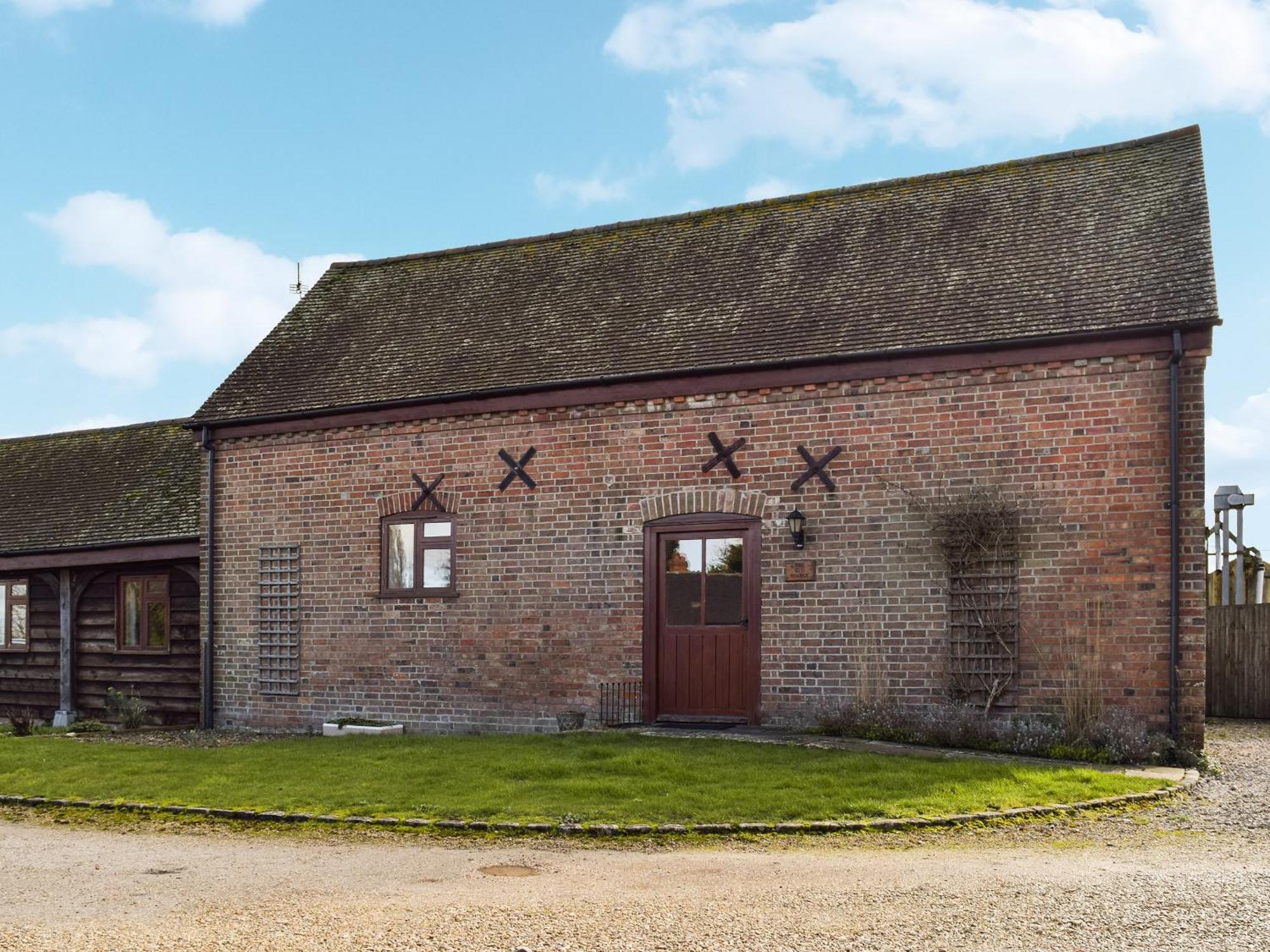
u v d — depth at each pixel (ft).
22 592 64.80
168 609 59.77
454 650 51.06
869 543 43.73
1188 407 39.42
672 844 27.37
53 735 53.88
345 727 51.16
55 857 27.22
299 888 23.47
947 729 39.22
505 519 50.39
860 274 49.39
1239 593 60.90
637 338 50.39
